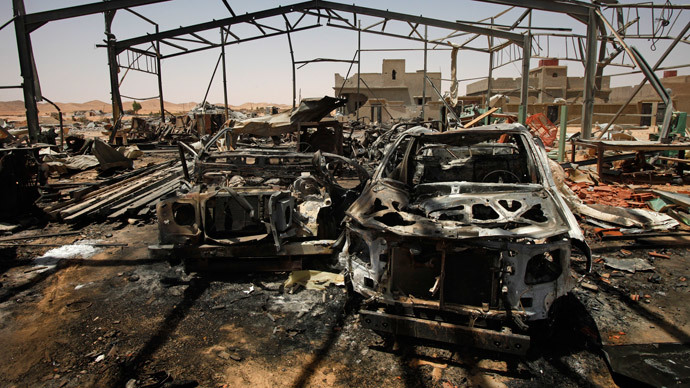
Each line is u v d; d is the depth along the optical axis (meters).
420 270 3.01
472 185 3.72
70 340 3.26
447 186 3.77
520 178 4.50
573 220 3.21
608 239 5.70
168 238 4.34
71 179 10.90
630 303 3.86
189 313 3.69
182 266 4.83
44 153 12.11
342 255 4.64
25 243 5.74
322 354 3.05
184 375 2.81
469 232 2.76
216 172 5.90
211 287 4.24
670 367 2.79
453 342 2.81
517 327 2.96
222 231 4.40
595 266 4.76
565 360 2.96
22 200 6.75
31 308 3.81
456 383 2.71
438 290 2.89
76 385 2.71
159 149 19.70
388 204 3.55
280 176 5.89
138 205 7.04
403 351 3.09
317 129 12.73
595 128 20.11
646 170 10.62
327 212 5.17
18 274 4.63
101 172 11.66
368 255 3.51
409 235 2.86
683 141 10.88
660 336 3.27
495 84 37.84
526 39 15.18
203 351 3.10
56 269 4.78
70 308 3.80
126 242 5.82
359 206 3.55
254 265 4.45
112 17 16.58
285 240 4.54
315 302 3.87
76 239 5.95
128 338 3.29
